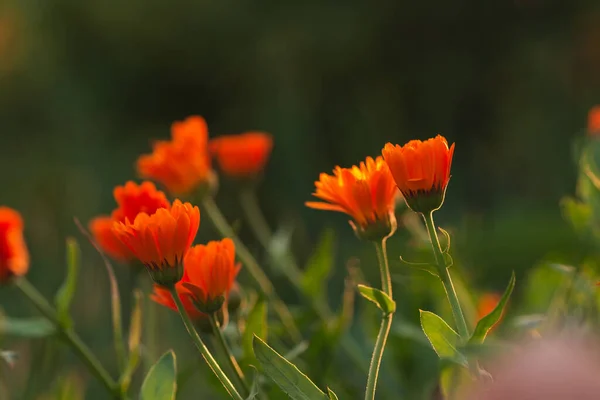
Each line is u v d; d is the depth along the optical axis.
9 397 2.56
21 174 8.23
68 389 2.11
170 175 2.13
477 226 2.80
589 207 2.02
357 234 1.82
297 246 6.11
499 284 4.81
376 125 10.56
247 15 11.02
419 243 2.10
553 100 10.63
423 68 11.26
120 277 4.39
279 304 2.08
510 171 9.75
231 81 11.23
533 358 1.63
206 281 1.82
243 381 1.83
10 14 11.38
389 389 2.11
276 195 9.02
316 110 10.46
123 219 1.90
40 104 10.91
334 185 1.82
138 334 2.00
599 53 10.60
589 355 1.66
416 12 11.02
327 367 2.03
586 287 1.96
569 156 9.48
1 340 2.10
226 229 2.14
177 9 11.10
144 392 1.81
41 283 5.46
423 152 1.77
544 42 11.00
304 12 10.99
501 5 11.03
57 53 11.20
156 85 11.48
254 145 2.49
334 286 4.81
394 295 2.18
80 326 4.13
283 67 10.85
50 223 6.48
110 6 11.02
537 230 5.73
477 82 11.20
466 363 1.76
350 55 10.95
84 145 9.90
